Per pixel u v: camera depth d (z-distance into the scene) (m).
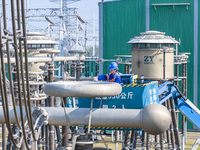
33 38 51.69
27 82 13.62
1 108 18.05
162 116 16.23
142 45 43.03
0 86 13.25
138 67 43.28
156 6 67.06
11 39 12.79
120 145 55.56
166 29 66.88
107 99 22.53
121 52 68.75
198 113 37.72
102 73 69.81
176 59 53.91
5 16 12.73
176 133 42.03
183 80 57.91
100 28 69.75
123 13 68.56
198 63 65.81
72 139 17.69
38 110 17.69
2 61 12.89
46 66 34.50
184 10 66.06
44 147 42.44
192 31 65.88
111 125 17.08
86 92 15.59
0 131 66.00
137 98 22.00
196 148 55.62
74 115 17.41
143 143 43.34
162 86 36.22
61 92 15.69
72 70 46.66
